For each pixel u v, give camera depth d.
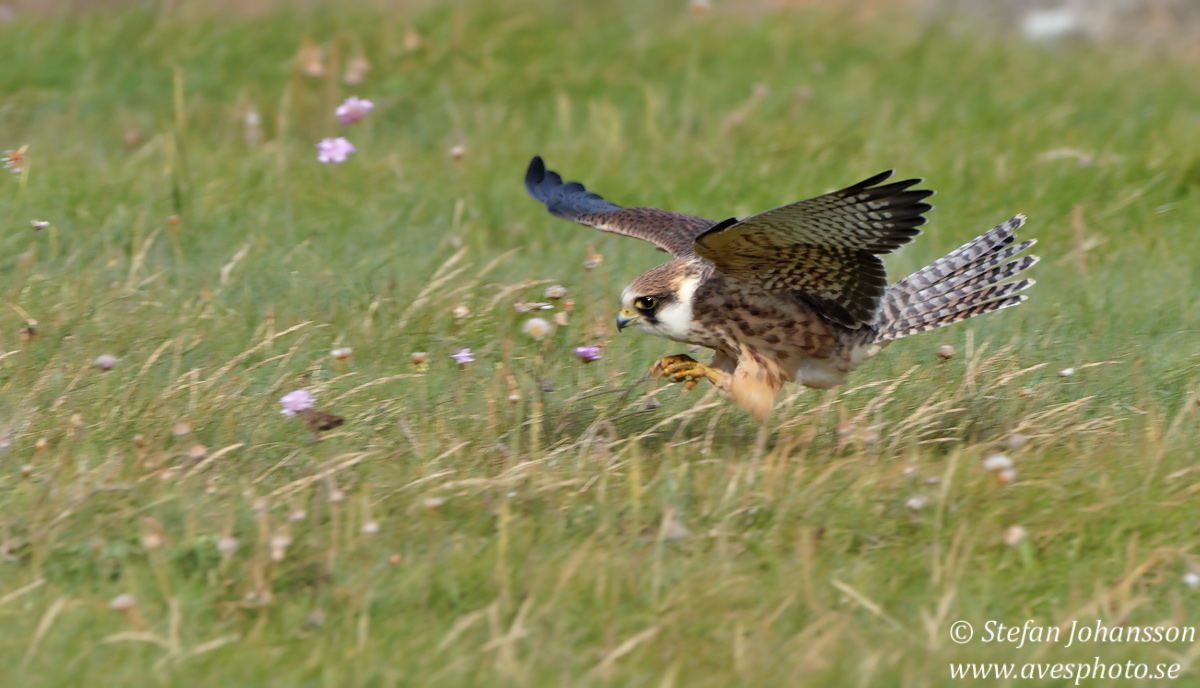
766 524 9.39
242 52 20.00
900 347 12.59
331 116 18.28
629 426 10.88
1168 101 19.97
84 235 14.30
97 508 8.98
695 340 10.45
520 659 7.89
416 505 9.21
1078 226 15.07
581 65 20.73
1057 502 9.46
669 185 16.47
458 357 11.12
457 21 21.05
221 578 8.45
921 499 9.38
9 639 7.77
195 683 7.54
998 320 13.19
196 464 9.70
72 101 18.48
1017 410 11.02
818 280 9.84
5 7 21.41
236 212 15.18
